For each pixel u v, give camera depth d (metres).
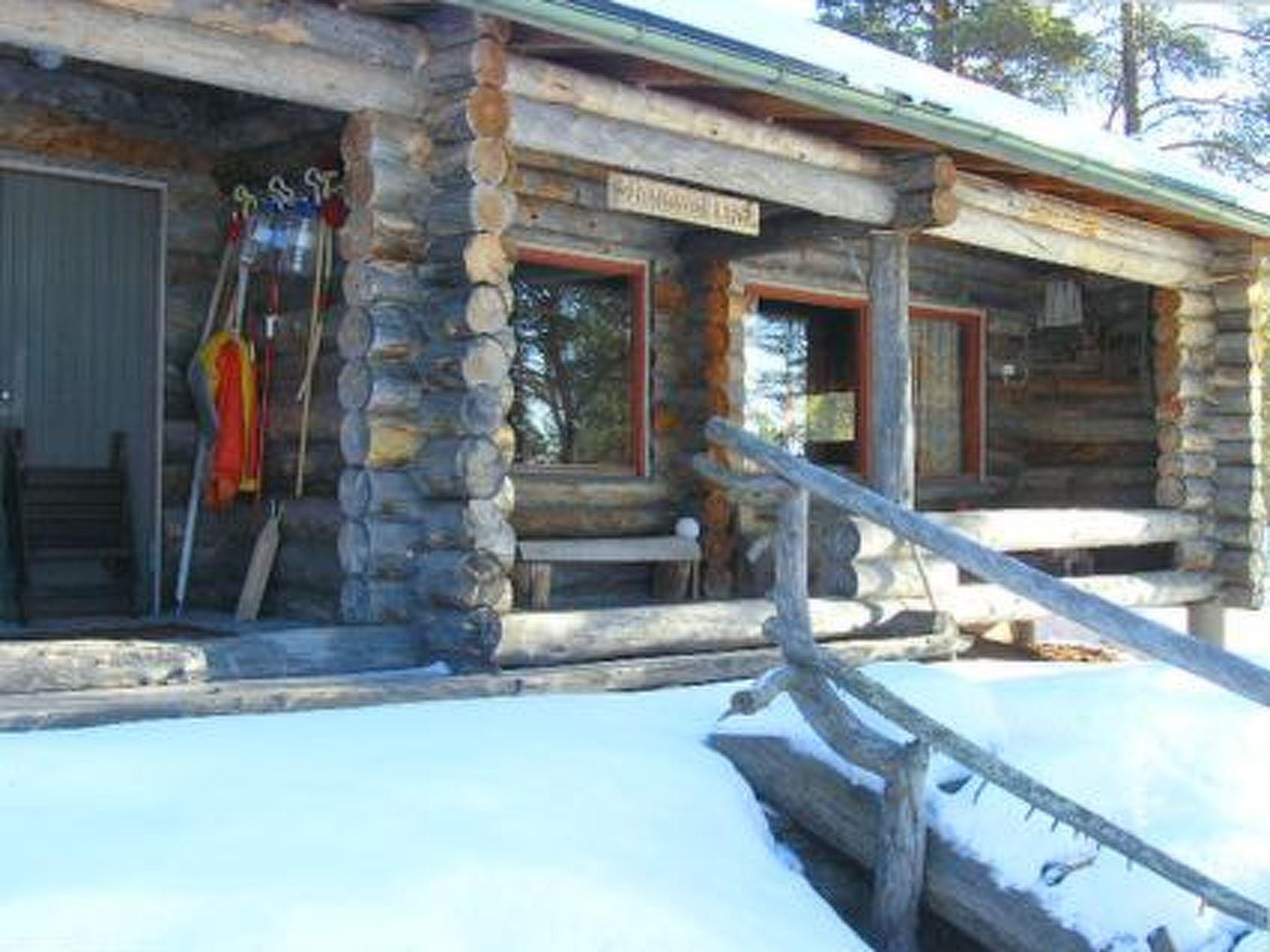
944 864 5.08
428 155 6.79
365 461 6.67
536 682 6.53
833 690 5.61
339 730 5.45
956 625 8.60
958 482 12.53
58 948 3.62
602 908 4.26
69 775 4.64
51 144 8.20
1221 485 11.34
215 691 5.71
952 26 22.08
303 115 7.94
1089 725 5.59
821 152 8.36
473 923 4.06
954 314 12.54
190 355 8.73
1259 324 11.34
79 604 8.16
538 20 6.25
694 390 10.53
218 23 6.15
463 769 5.06
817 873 5.42
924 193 8.66
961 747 5.02
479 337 6.56
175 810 4.43
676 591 9.98
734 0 9.40
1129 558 12.27
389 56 6.65
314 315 7.67
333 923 3.86
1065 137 9.52
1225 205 10.02
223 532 8.64
